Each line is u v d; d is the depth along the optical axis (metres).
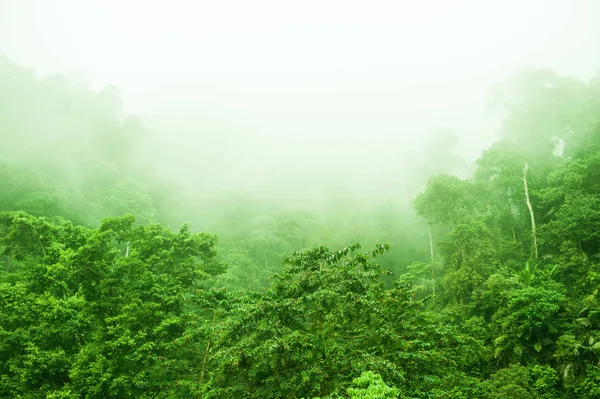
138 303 16.28
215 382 12.33
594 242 28.80
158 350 16.14
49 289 17.30
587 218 27.95
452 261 32.62
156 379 15.09
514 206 42.66
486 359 22.62
